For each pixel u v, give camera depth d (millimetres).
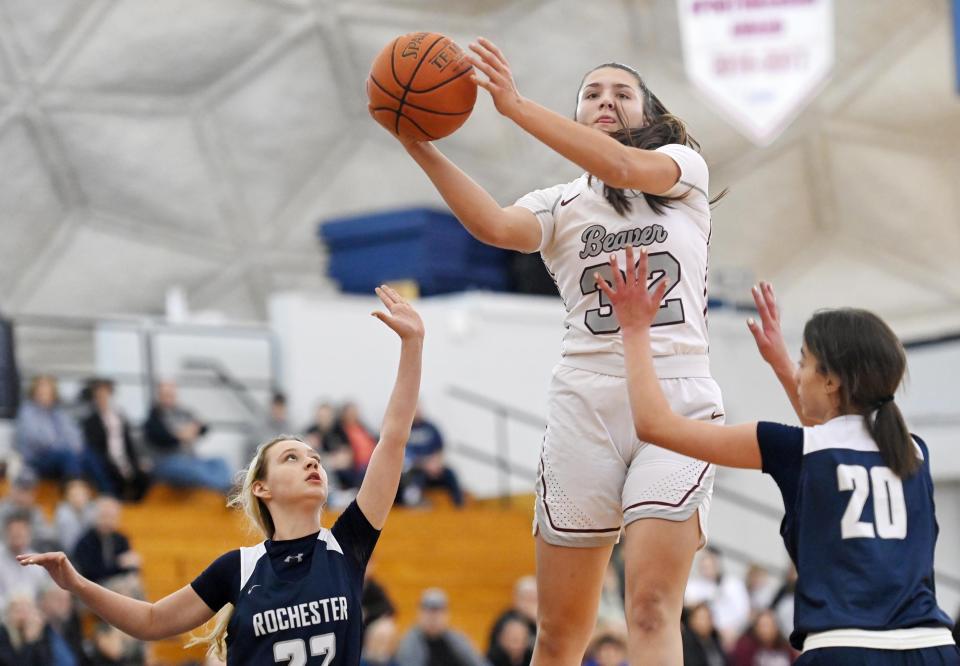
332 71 27734
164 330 21016
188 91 27328
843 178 28312
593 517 5867
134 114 27188
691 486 5660
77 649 12477
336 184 28688
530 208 5992
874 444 5023
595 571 5961
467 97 5688
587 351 5902
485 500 22266
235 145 27875
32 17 25844
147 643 13016
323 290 28891
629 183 5559
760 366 23500
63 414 17500
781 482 5066
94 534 13984
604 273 5883
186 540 16719
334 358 21922
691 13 22891
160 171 27594
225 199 28141
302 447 5836
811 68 22672
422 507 19875
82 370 26375
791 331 24203
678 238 5828
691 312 5855
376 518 5719
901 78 27125
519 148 28094
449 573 17688
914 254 28703
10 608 11891
